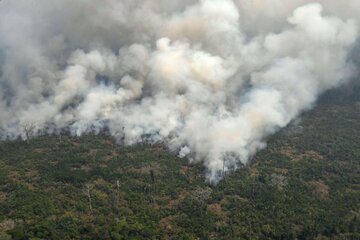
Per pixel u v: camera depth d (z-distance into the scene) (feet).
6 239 386.11
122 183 530.68
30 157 606.55
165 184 529.86
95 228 426.10
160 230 436.35
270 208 476.95
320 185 538.88
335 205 485.97
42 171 559.38
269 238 433.07
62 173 545.44
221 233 438.81
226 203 491.72
